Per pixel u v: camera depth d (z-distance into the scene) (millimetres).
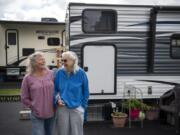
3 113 7887
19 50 12805
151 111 6973
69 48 6703
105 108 6938
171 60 7105
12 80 13469
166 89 7125
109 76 6871
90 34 6730
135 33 6914
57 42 12914
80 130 4250
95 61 6793
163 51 7051
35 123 4141
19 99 9672
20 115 7312
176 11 6996
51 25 12781
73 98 4156
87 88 4273
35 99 4055
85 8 6660
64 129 4207
